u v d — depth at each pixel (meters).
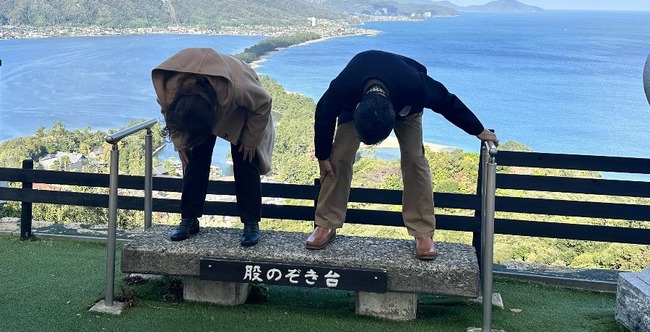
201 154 3.03
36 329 2.73
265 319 2.89
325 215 2.99
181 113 2.45
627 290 2.87
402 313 2.92
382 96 2.37
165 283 3.27
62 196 4.20
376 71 2.51
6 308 2.96
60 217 5.31
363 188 3.90
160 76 2.66
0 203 5.18
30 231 4.22
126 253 2.96
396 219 3.91
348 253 2.89
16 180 4.18
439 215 3.84
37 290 3.21
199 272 2.90
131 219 5.30
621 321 2.92
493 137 2.70
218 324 2.82
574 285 3.60
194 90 2.51
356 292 2.96
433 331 2.80
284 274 2.84
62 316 2.88
